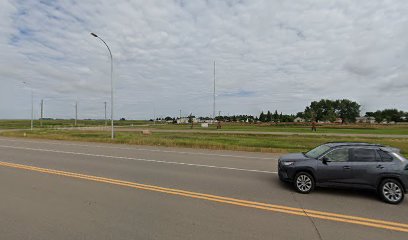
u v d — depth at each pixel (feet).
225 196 23.29
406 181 22.39
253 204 21.16
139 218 17.75
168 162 42.75
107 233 15.39
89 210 19.12
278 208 20.33
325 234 15.74
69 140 94.84
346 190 26.37
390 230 16.53
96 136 112.78
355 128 226.17
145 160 44.70
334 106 451.53
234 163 42.50
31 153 53.52
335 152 25.27
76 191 24.04
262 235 15.44
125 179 29.35
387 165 23.43
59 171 33.53
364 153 24.63
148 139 87.76
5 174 31.42
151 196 22.84
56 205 20.10
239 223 17.19
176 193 23.94
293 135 129.90
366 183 23.77
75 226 16.29
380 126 268.62
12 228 15.89
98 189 24.85
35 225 16.37
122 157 48.21
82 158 46.26
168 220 17.51
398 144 88.28
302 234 15.70
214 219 17.80
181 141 79.30
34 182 27.35
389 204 22.18
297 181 25.17
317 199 23.04
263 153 58.34
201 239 14.79
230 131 168.25
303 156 27.17
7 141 90.27
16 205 20.01
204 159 46.91
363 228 16.76
